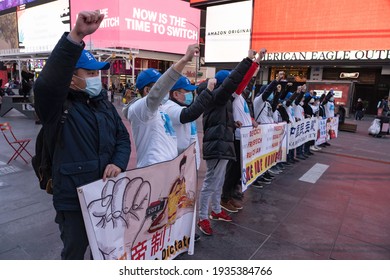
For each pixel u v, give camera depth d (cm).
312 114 765
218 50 2909
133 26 3856
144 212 215
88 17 148
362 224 380
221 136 319
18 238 306
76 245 183
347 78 2491
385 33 1931
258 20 2539
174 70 200
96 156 179
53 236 312
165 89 205
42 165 185
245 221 374
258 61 357
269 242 325
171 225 250
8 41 5631
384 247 324
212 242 319
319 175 598
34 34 4944
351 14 2042
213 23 2903
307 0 2230
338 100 1944
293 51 2350
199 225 339
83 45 154
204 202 334
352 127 1384
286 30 2369
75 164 173
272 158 524
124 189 194
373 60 1997
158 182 222
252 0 2562
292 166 659
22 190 438
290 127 612
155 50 4134
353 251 313
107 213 185
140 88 248
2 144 744
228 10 2756
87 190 171
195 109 244
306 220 386
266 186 514
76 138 173
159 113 240
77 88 177
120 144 196
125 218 199
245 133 391
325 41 2183
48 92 154
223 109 323
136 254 215
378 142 1122
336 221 386
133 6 3809
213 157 319
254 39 2589
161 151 231
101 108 188
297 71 2686
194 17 4531
